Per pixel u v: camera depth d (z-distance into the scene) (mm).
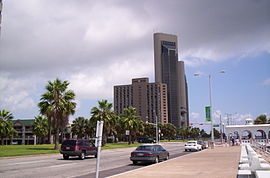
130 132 70125
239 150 37688
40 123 87125
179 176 13039
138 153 20609
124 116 72000
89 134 97312
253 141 45156
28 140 112438
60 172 15930
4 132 65938
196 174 13664
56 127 40500
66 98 41094
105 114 55906
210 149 43656
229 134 63938
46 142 102125
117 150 46125
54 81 40906
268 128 61781
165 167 17141
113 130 57719
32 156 29750
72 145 25141
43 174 15000
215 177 12508
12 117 67812
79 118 98688
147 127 119188
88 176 14281
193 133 162750
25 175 14539
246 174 11492
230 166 17281
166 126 129500
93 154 27531
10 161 23484
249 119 75250
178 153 35125
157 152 21531
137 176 13156
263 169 11312
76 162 22609
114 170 17156
